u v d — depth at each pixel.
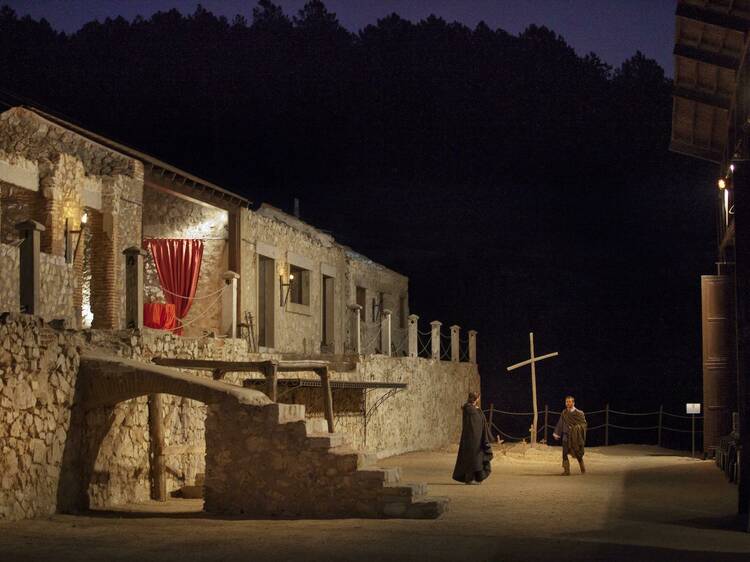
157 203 25.03
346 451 13.23
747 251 13.64
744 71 22.05
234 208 24.81
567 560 9.19
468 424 18.11
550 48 77.69
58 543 10.09
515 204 68.19
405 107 71.44
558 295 54.00
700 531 11.73
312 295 29.73
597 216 67.81
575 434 20.14
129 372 13.56
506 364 51.62
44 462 12.62
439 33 79.31
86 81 70.88
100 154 21.27
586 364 51.72
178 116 70.38
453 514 13.17
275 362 15.86
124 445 14.57
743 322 13.55
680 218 66.44
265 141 69.75
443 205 68.00
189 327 24.23
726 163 25.62
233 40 75.06
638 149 70.00
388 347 28.94
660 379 51.44
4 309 14.44
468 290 53.72
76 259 19.86
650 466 22.86
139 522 12.23
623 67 75.38
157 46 73.50
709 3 21.30
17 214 19.17
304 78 73.38
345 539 10.57
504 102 72.81
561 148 70.56
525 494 15.92
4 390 11.82
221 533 11.11
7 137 20.45
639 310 54.75
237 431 13.48
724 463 19.86
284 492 13.26
